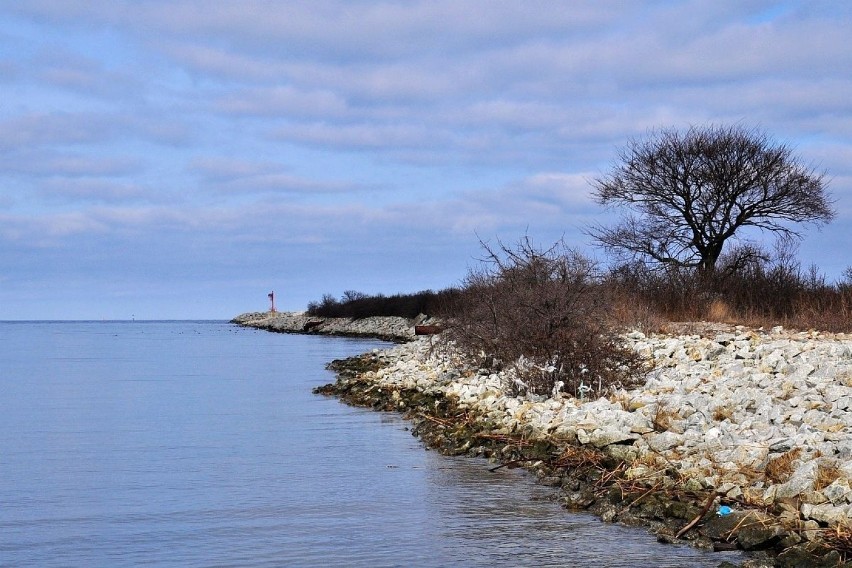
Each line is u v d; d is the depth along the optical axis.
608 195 38.53
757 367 16.22
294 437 16.08
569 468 11.98
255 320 124.69
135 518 10.23
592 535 9.31
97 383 28.44
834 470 9.37
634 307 25.52
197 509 10.62
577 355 16.48
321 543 9.19
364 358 34.72
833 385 13.62
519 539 9.21
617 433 12.25
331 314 87.69
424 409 18.59
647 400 13.90
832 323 24.59
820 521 8.59
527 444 13.55
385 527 9.74
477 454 13.84
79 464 13.53
